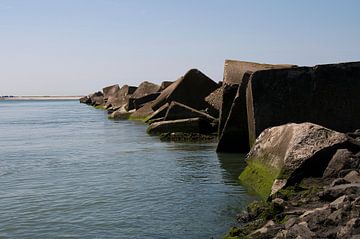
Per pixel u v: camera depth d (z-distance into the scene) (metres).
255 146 18.72
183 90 49.28
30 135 45.19
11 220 14.53
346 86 22.58
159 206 15.59
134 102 67.38
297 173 14.41
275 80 22.72
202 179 19.78
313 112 22.53
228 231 12.59
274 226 10.89
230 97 27.53
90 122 63.59
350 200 10.72
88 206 15.93
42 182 20.47
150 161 25.52
